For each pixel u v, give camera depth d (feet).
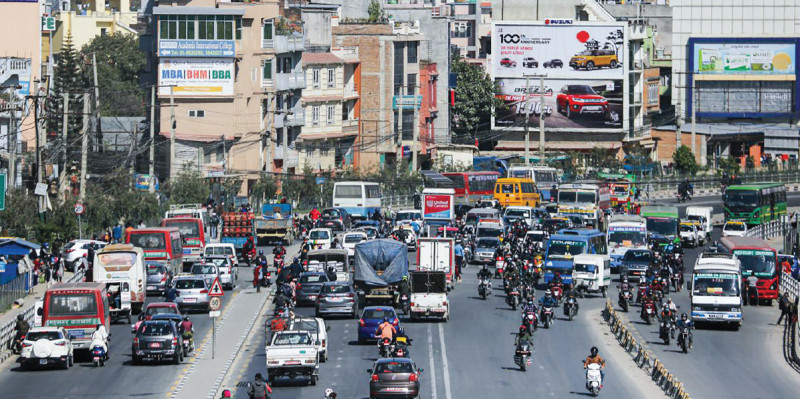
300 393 310.86
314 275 453.58
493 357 363.76
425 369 345.31
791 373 356.18
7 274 440.86
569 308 438.81
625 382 334.03
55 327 344.90
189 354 361.92
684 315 388.57
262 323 418.10
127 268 422.82
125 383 321.52
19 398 304.91
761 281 492.54
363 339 380.17
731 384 337.93
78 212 527.81
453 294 488.85
